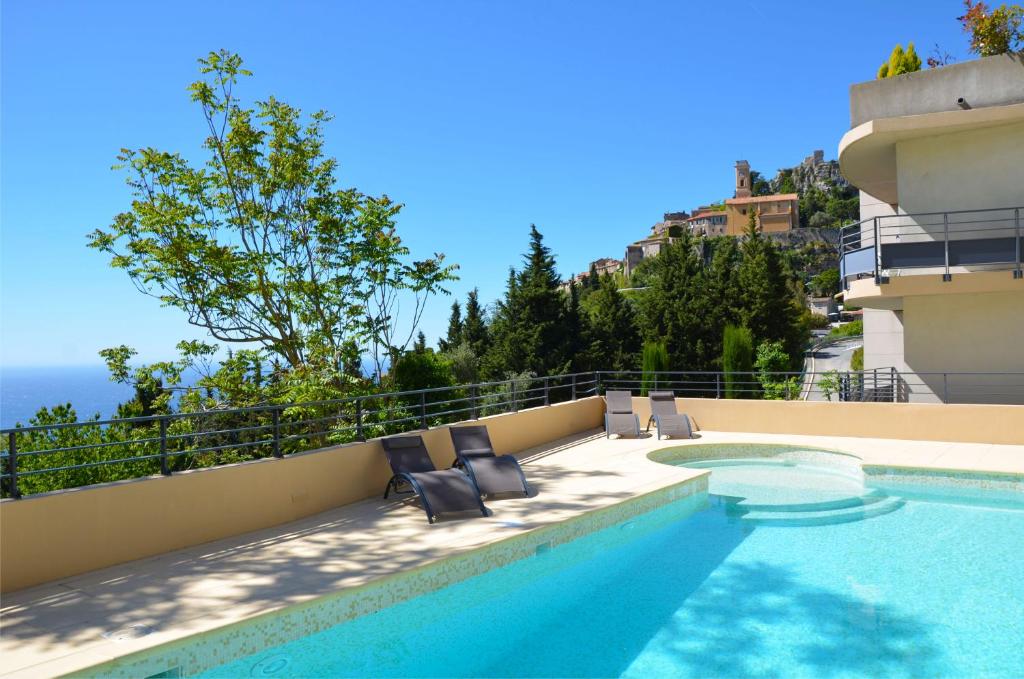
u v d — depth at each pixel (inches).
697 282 1596.9
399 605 253.4
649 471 436.8
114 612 219.1
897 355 708.0
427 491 341.1
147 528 283.4
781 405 567.8
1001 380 521.7
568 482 408.2
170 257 646.5
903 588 262.4
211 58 678.5
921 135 526.0
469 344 1865.2
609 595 261.7
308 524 333.4
